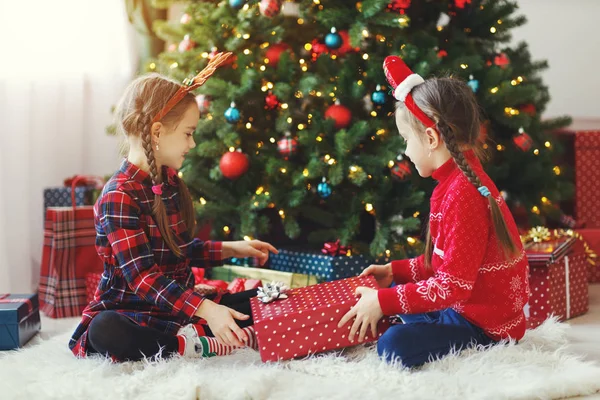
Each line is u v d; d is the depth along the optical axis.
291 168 2.47
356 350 1.74
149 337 1.66
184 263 1.82
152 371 1.57
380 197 2.41
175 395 1.44
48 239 2.55
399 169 2.33
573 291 2.28
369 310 1.62
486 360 1.58
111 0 3.12
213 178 2.54
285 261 2.55
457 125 1.64
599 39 3.73
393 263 1.87
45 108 2.99
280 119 2.44
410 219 2.36
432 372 1.54
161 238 1.74
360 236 2.74
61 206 2.76
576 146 3.12
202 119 2.54
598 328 2.12
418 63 2.36
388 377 1.53
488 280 1.64
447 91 1.65
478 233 1.59
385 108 2.53
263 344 1.64
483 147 1.76
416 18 2.72
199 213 2.49
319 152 2.41
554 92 3.74
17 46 2.86
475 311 1.64
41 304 2.56
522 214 2.90
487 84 2.53
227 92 2.45
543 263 2.12
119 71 3.16
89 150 3.16
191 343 1.70
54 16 2.98
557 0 3.74
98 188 2.74
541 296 2.15
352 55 2.51
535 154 2.74
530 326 2.00
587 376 1.51
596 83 3.73
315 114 2.46
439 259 1.65
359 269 2.41
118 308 1.74
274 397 1.45
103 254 1.74
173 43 2.80
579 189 3.12
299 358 1.69
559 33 3.74
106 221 1.68
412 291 1.60
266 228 2.51
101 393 1.48
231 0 2.48
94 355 1.69
